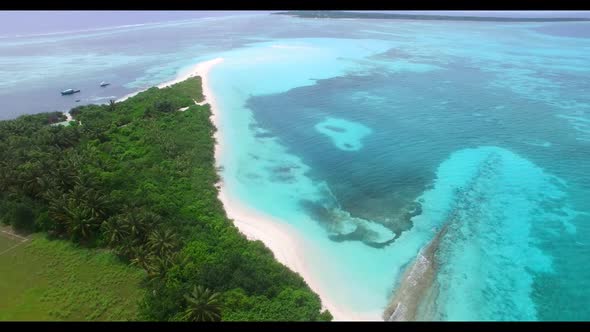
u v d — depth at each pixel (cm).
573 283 5256
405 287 5153
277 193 7094
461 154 8369
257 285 4825
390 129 9550
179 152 7838
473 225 6297
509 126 9594
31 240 5850
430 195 7050
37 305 4844
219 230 5853
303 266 5466
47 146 7656
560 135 9075
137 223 5497
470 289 5144
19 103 11400
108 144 8025
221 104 10925
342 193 7119
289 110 10644
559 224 6312
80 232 5728
